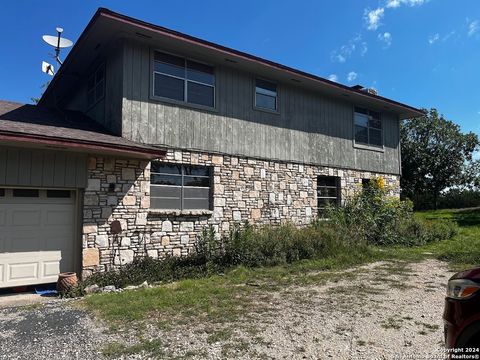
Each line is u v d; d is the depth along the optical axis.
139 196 9.63
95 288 7.93
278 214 12.78
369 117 16.67
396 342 4.53
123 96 9.68
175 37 9.91
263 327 5.14
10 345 4.68
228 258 9.99
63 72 12.23
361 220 13.33
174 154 10.49
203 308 6.08
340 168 15.08
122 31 9.52
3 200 8.05
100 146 8.13
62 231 8.67
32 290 8.22
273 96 13.16
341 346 4.45
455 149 33.50
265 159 12.62
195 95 11.12
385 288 7.23
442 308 5.85
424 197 34.84
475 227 18.20
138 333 5.00
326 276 8.38
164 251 10.00
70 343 4.71
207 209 11.22
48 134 7.58
